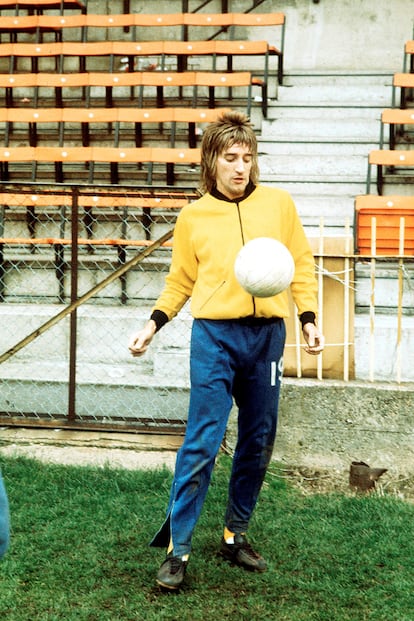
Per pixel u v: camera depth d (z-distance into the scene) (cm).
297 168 730
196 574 302
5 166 753
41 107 834
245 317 287
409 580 301
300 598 285
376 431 441
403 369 491
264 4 925
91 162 692
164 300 307
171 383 496
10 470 411
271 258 272
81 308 602
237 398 304
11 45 805
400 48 902
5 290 668
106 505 368
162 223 697
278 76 821
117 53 792
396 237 571
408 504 385
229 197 296
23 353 569
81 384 494
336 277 459
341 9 907
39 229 719
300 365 463
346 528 352
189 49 785
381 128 690
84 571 303
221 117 295
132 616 269
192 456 287
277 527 351
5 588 287
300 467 444
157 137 788
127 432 477
